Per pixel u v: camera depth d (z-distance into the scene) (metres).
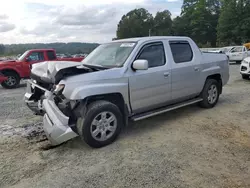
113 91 3.62
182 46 4.87
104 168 2.99
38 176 2.85
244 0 49.44
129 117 4.08
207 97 5.42
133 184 2.64
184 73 4.70
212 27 64.50
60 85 3.36
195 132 4.11
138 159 3.20
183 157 3.22
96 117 3.47
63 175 2.86
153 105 4.31
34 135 4.13
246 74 9.80
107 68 3.87
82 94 3.29
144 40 4.23
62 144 3.72
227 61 5.95
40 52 10.48
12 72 9.83
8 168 3.03
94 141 3.48
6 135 4.14
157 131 4.18
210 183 2.63
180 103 4.90
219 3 64.00
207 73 5.27
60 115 3.33
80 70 3.58
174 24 75.25
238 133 4.03
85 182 2.71
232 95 7.00
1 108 6.03
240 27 49.66
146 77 4.04
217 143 3.64
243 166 2.97
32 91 4.36
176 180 2.70
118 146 3.61
